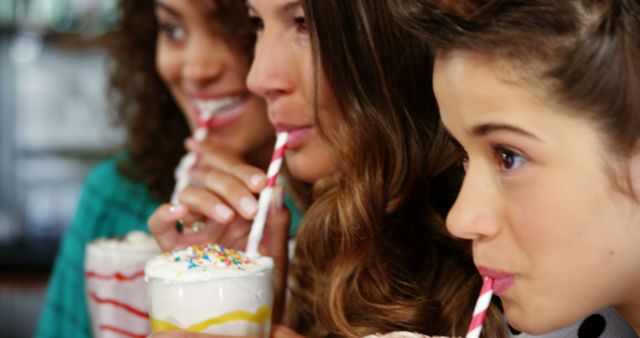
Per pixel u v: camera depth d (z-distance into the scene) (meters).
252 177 1.70
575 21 0.96
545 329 1.08
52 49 4.32
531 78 0.98
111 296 1.79
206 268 1.38
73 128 4.39
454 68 1.05
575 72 0.95
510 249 1.08
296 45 1.59
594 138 0.97
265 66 1.60
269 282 1.43
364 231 1.52
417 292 1.52
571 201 1.00
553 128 0.98
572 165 0.99
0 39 4.29
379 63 1.48
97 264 1.79
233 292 1.36
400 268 1.54
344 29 1.48
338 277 1.52
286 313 1.75
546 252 1.03
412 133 1.52
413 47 1.47
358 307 1.51
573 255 1.02
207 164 2.03
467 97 1.04
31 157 4.37
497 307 1.43
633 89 0.95
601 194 0.99
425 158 1.54
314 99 1.53
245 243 1.71
